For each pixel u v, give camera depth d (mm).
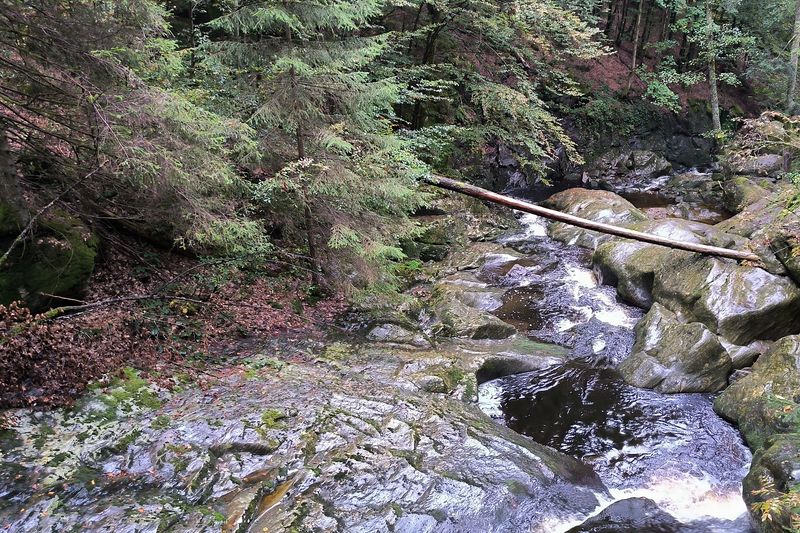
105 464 4977
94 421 5430
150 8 6211
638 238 10016
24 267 6012
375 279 8484
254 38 8234
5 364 5473
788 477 5070
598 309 10375
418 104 16172
